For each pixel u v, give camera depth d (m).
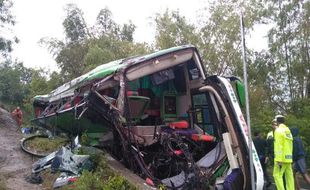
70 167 8.41
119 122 8.68
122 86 8.48
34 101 14.27
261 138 10.84
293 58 27.45
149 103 9.39
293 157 9.81
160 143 9.16
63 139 12.27
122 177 7.68
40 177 8.40
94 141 9.98
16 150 11.80
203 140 9.34
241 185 8.18
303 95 27.41
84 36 31.53
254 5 25.81
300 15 27.50
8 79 39.12
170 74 9.83
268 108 23.45
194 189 8.23
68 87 11.03
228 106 8.76
